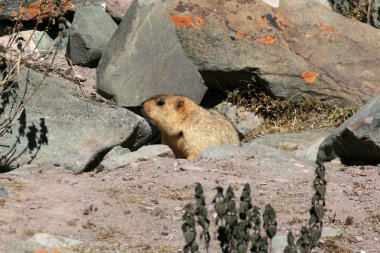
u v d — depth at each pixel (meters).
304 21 26.08
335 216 15.02
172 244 12.97
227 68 24.91
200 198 10.45
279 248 12.95
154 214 14.32
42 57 24.69
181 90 24.98
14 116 18.75
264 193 16.05
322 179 11.11
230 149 19.27
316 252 13.19
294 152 21.84
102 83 23.69
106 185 15.93
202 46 25.14
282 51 25.22
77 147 19.78
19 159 19.12
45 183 15.78
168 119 21.78
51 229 13.04
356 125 19.53
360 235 14.22
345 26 26.23
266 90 25.31
